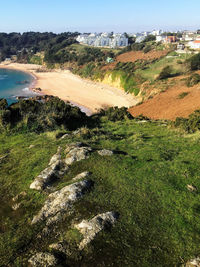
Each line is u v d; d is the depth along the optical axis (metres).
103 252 7.22
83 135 19.39
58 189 10.81
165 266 6.71
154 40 197.88
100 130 22.56
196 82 63.66
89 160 13.37
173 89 66.88
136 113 54.91
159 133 22.08
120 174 11.75
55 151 15.46
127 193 10.15
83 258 7.04
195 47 131.75
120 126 26.25
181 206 9.17
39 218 9.00
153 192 10.16
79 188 10.28
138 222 8.40
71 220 8.71
